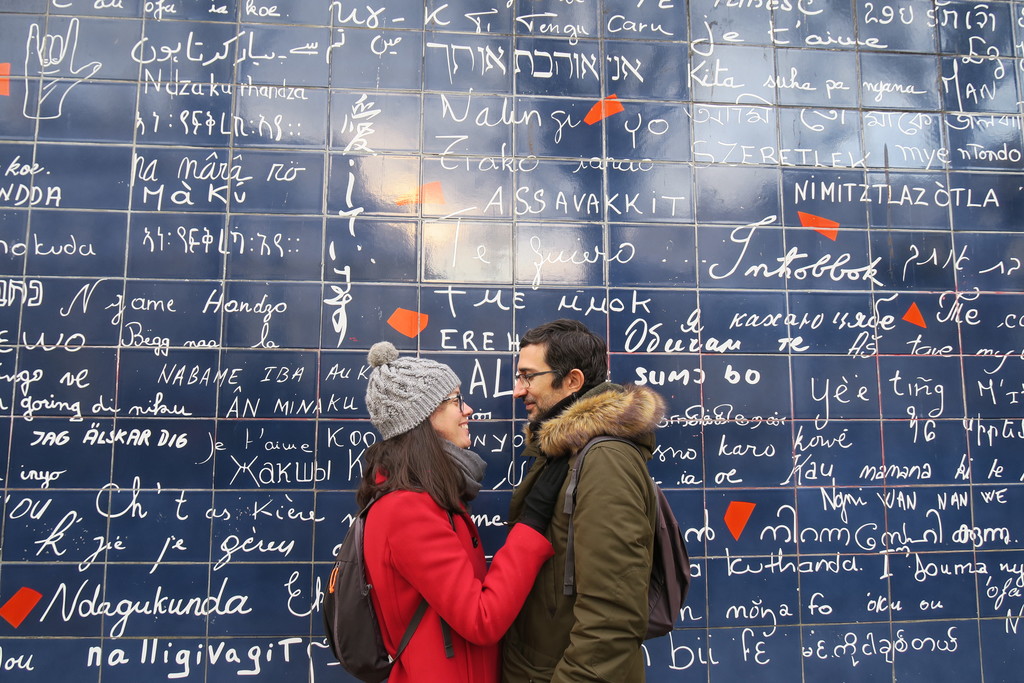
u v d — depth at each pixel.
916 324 2.06
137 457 1.84
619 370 1.97
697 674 1.91
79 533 1.81
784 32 2.13
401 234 1.96
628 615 1.13
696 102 2.09
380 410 1.33
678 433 1.96
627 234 2.02
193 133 1.94
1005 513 2.02
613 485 1.20
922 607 1.97
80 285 1.87
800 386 2.01
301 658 1.83
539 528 1.31
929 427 2.03
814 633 1.94
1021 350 2.08
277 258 1.92
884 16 2.14
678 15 2.11
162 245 1.90
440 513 1.29
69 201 1.89
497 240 1.98
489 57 2.04
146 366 1.86
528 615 1.33
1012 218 2.12
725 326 2.01
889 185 2.11
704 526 1.94
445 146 2.00
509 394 1.93
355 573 1.28
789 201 2.07
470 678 1.27
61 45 1.94
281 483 1.86
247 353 1.89
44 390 1.84
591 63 2.07
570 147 2.04
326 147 1.97
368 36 2.01
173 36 1.97
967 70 2.15
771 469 1.98
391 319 1.93
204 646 1.81
